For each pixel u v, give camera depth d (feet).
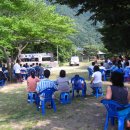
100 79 47.26
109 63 83.61
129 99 26.40
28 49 178.60
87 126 30.17
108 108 26.11
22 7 81.10
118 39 44.83
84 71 117.08
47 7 94.68
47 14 93.91
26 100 48.80
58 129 29.81
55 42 95.25
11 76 86.58
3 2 75.10
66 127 30.32
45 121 33.35
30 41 92.22
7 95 56.18
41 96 37.06
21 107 42.86
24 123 33.30
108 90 26.03
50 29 94.89
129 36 38.37
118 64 65.21
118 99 25.73
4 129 31.30
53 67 165.58
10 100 49.75
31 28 79.25
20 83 79.10
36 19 90.17
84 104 41.32
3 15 79.20
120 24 35.63
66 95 42.88
